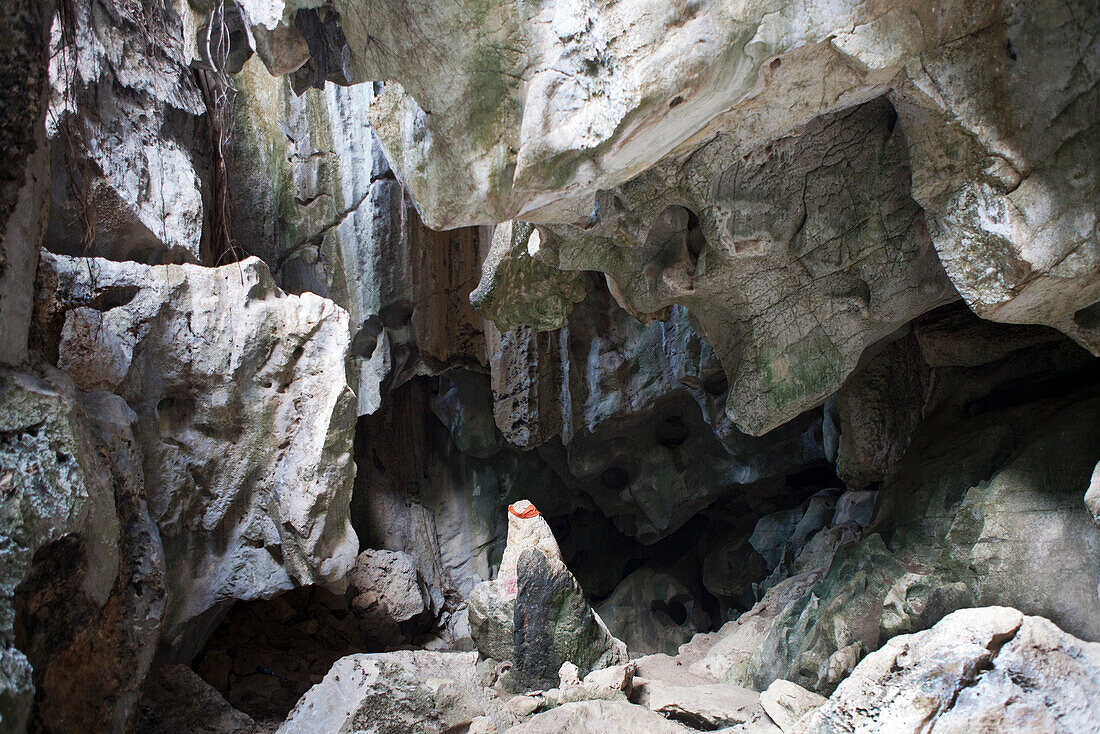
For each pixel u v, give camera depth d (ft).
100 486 12.60
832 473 32.12
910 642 11.35
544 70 10.44
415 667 17.21
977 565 14.34
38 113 11.52
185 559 18.54
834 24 10.50
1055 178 10.89
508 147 10.80
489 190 10.96
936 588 14.65
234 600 20.18
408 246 26.66
